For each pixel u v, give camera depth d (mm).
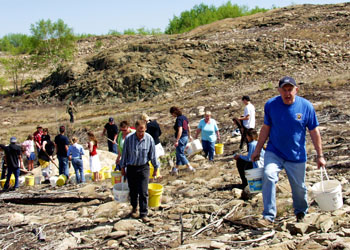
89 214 6891
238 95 25719
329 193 4695
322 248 3980
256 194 6625
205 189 7680
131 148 6078
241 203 6168
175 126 9430
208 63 36906
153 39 47938
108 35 68750
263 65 34312
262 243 4387
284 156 4762
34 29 50781
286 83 4488
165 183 8766
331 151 9195
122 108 30891
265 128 4879
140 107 29453
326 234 4336
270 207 4766
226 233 5070
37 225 6344
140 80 35312
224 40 41469
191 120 19594
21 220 6812
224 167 9734
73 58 51062
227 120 17750
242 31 45094
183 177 9117
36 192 9438
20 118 30219
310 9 50719
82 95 36688
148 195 6555
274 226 4941
